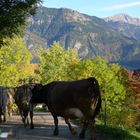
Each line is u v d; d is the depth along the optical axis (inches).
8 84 1937.7
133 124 1409.9
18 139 650.8
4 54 1950.1
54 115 692.1
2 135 641.0
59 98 653.9
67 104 636.7
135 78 1932.8
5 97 866.1
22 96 841.5
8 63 1971.0
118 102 2009.1
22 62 2014.0
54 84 693.9
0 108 861.2
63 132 737.6
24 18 980.6
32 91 757.9
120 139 649.6
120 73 2086.6
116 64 2176.4
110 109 1425.9
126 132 714.8
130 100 1753.2
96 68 2094.0
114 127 772.6
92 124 604.7
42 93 733.9
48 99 695.1
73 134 681.6
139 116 1422.2
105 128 737.6
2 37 1003.3
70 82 653.3
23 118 852.6
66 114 647.1
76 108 619.8
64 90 644.7
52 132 743.1
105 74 2066.9
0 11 940.0
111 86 2012.8
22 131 761.0
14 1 954.7
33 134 714.8
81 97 607.2
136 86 1884.8
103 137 666.8
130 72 2062.0
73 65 2182.6
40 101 746.8
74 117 642.8
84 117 607.5
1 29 953.5
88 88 600.7
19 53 1979.6
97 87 595.2
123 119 1416.1
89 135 680.4
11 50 1958.7
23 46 1998.0
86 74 2098.9
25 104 829.2
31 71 2094.0
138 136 713.6
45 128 814.5
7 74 1937.7
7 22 936.3
